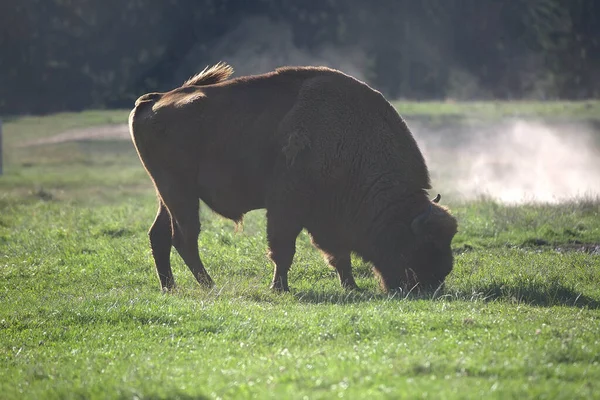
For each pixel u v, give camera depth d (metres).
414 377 21.39
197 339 28.42
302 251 44.50
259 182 38.34
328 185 36.91
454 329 27.41
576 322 27.89
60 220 59.19
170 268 39.75
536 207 57.81
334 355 24.27
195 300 34.50
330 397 19.58
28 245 49.41
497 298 33.53
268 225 37.59
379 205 36.19
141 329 30.06
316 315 30.09
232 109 38.16
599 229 49.97
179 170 38.62
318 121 37.00
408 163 37.06
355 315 29.55
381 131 37.09
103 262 43.94
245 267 41.78
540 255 42.81
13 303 35.72
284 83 38.38
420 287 35.09
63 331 30.69
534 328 26.84
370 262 37.12
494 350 24.09
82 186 98.62
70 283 40.19
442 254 34.84
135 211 62.91
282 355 24.83
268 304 33.66
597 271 38.00
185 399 20.52
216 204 39.19
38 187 93.62
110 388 21.88
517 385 20.25
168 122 38.44
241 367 23.70
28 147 143.88
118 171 116.31
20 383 24.28
